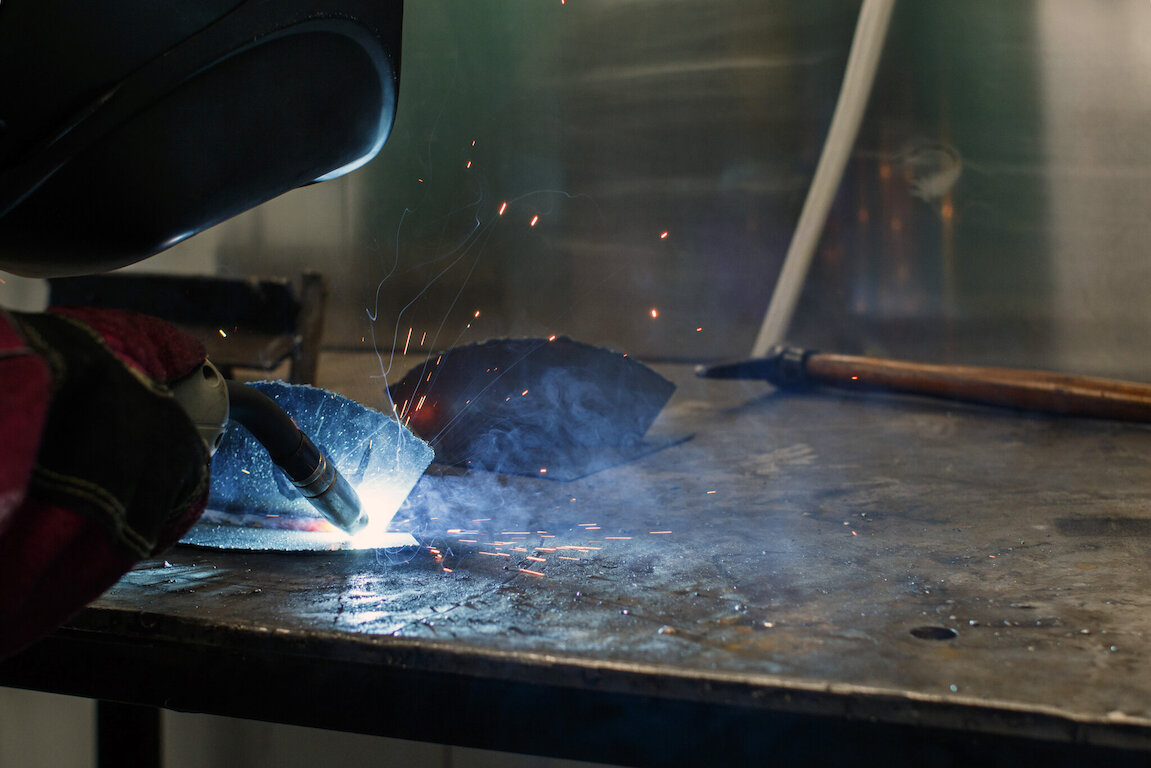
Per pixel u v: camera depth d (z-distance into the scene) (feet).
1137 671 2.23
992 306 10.04
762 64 11.72
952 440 6.42
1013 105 10.02
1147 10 9.57
